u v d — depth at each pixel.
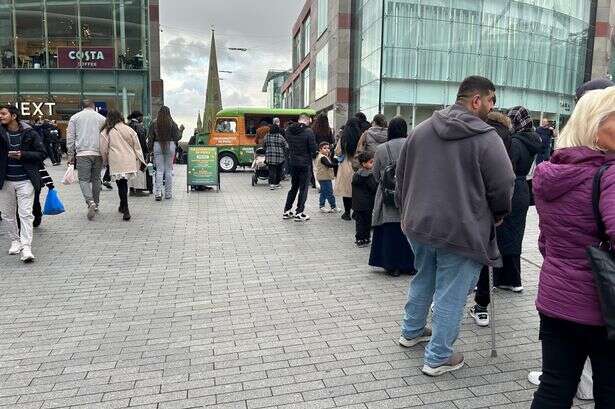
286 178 17.00
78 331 4.42
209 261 6.60
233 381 3.54
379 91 29.83
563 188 2.21
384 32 29.39
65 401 3.30
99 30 25.62
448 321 3.49
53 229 8.38
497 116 4.74
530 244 7.63
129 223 8.93
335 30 37.00
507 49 32.19
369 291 5.40
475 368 3.69
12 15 24.89
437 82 30.61
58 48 25.41
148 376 3.62
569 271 2.23
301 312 4.82
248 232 8.31
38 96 25.59
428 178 3.41
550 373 2.35
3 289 5.50
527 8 32.69
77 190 12.72
